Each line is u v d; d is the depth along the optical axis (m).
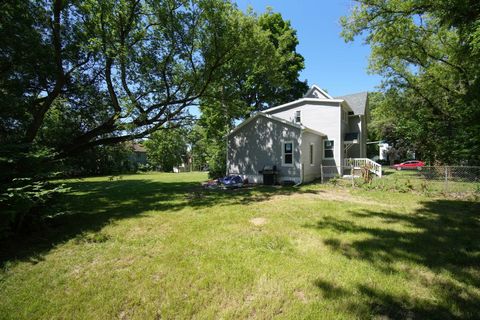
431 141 13.48
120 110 11.69
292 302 2.74
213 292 2.97
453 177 10.68
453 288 2.97
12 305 2.81
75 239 4.89
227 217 6.36
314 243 4.46
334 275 3.28
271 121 14.70
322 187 11.80
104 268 3.66
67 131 12.42
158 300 2.86
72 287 3.17
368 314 2.52
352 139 18.25
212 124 16.34
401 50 14.41
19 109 8.05
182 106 13.10
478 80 10.46
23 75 9.73
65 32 10.61
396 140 29.36
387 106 18.53
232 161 16.25
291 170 13.89
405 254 3.92
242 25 12.01
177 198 9.66
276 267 3.52
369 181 11.51
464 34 8.19
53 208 5.50
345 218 6.07
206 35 12.04
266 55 13.30
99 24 10.59
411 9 9.40
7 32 8.33
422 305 2.66
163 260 3.86
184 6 11.33
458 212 6.59
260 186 13.34
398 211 6.76
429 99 16.56
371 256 3.86
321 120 17.86
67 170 5.90
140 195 10.68
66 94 11.64
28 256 4.11
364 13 10.38
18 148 5.16
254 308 2.67
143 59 11.55
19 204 4.52
